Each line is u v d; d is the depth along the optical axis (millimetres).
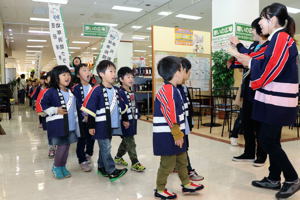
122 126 2691
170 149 1966
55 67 2596
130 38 13273
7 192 2291
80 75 2955
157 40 6434
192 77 6914
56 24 4223
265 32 2109
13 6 8734
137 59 9805
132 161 2828
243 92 2967
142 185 2418
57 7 4227
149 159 3232
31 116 7906
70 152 3711
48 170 2887
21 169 2922
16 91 12898
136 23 11609
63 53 4270
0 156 3463
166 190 2131
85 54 21047
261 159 2906
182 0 8453
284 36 1924
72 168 2969
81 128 2723
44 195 2225
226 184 2408
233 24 6113
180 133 1909
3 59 10633
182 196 2154
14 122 6621
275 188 2277
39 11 9375
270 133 2051
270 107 2002
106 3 8727
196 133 4793
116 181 2523
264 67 1933
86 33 10055
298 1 8242
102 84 2490
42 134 5020
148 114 7461
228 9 6227
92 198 2150
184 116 2090
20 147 3971
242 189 2295
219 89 5406
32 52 20000
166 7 9219
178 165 2152
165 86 1998
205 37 7145
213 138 4352
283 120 1998
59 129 2492
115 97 2518
